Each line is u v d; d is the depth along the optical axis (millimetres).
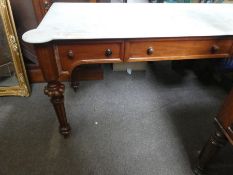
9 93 1554
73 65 977
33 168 1110
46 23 964
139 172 1110
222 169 1135
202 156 1032
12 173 1084
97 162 1149
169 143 1275
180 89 1738
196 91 1726
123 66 1879
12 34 1349
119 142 1264
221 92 1726
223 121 847
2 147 1211
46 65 920
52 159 1156
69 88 1685
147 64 1980
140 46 973
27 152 1188
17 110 1461
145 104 1563
